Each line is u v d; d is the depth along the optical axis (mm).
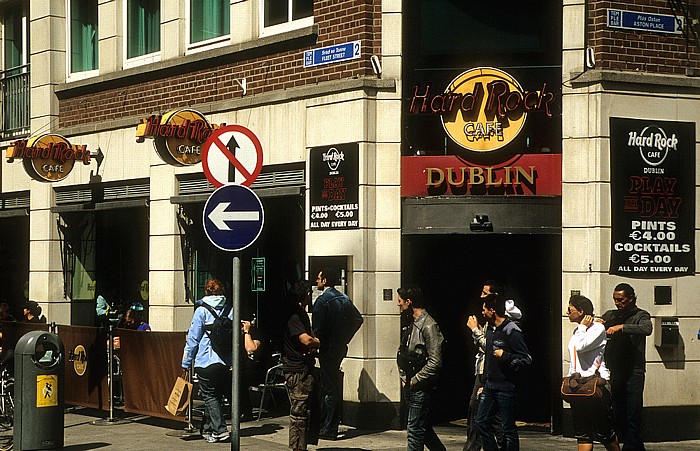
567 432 13180
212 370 12648
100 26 18469
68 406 15945
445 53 13797
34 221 19625
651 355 13242
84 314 19328
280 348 15562
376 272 13758
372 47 13906
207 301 12727
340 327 13031
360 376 13664
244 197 10180
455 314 14156
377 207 13805
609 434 10602
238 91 15711
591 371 10609
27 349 12328
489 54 13703
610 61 13188
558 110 13422
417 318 10945
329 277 13227
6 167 20781
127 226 18312
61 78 19438
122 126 17688
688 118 13500
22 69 20516
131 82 17719
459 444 12805
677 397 13336
